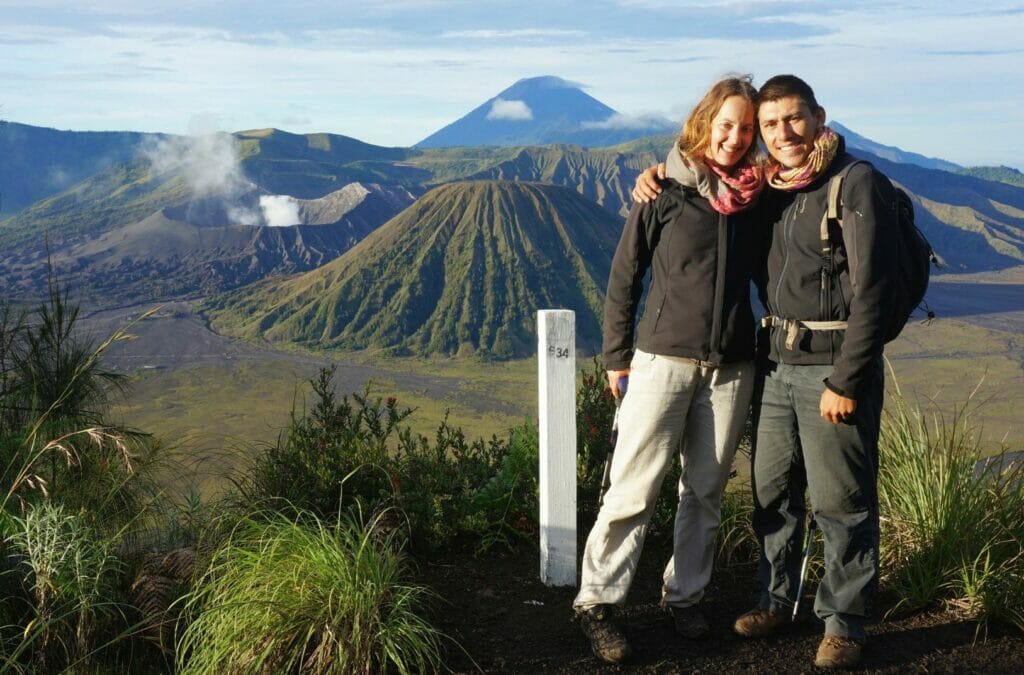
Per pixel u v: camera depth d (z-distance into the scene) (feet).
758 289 10.85
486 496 14.76
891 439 13.83
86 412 14.05
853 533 10.28
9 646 10.32
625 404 11.09
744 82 10.18
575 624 11.74
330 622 10.20
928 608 12.00
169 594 11.12
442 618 11.89
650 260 11.00
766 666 10.57
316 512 14.05
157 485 13.21
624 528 11.14
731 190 10.14
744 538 13.96
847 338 9.63
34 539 10.35
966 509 12.60
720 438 10.93
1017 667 10.45
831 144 9.80
